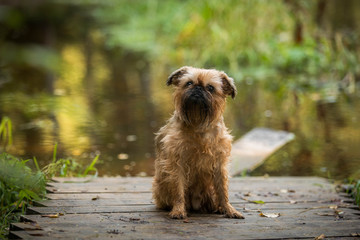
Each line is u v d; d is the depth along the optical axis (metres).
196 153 4.71
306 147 8.70
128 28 23.30
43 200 5.09
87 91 13.05
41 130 9.42
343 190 6.12
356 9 24.17
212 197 4.98
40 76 15.04
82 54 18.69
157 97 12.42
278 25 16.38
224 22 16.25
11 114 10.52
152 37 21.09
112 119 10.40
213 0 16.25
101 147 8.54
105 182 6.14
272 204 5.31
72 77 14.97
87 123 10.03
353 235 4.16
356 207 5.27
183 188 4.77
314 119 10.52
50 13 27.19
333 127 9.91
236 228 4.31
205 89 4.69
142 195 5.48
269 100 12.41
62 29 23.89
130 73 15.61
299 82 14.44
